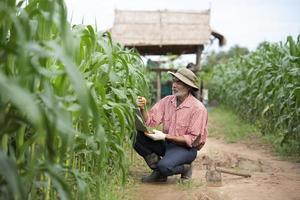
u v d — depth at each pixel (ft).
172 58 53.31
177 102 14.19
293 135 18.44
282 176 14.84
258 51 31.53
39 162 6.30
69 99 6.22
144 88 15.06
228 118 35.83
